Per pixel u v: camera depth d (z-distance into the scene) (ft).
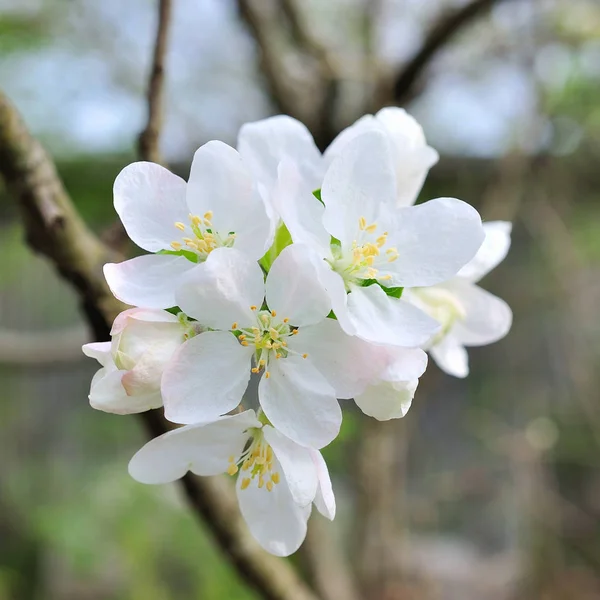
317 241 0.68
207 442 0.68
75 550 2.27
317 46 1.48
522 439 2.42
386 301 0.68
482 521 2.81
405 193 0.76
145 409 0.66
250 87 1.86
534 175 2.03
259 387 0.65
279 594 0.96
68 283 0.80
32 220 0.77
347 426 1.17
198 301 0.64
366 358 0.65
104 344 0.67
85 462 2.83
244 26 1.48
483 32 1.74
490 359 2.77
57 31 1.65
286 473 0.65
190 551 2.17
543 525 2.61
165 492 2.18
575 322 2.48
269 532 0.70
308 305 0.65
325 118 1.49
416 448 2.76
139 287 0.66
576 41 1.71
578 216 2.25
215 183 0.67
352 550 1.91
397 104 1.49
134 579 2.21
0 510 2.77
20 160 0.75
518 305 2.39
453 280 0.83
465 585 2.69
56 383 2.90
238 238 0.66
